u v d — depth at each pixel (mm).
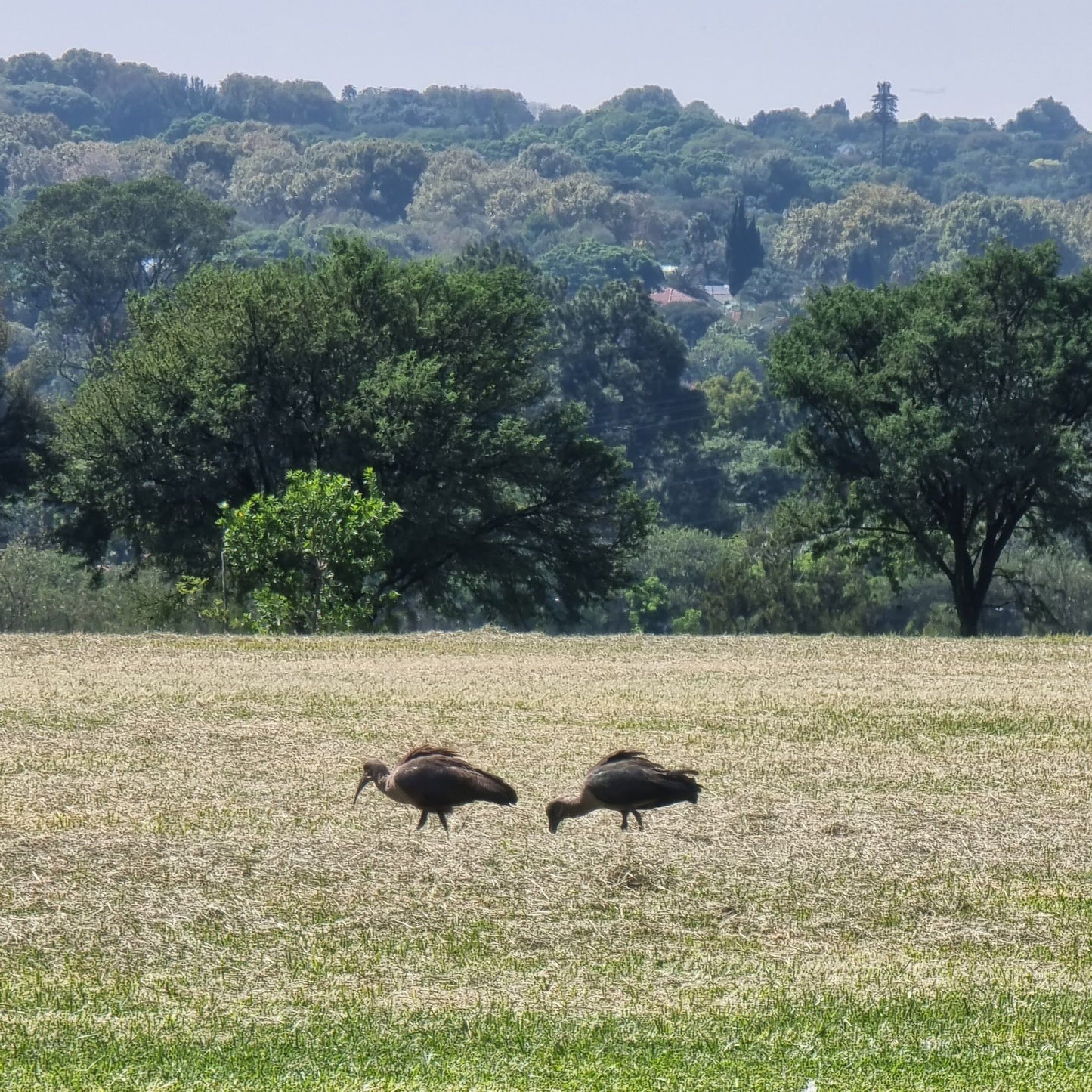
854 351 198500
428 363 172250
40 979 40938
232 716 79375
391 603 147750
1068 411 186375
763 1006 39031
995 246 186250
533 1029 37062
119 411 171875
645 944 44875
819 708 84500
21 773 65000
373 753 69625
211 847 53406
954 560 193625
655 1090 32500
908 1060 34625
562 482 186500
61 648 109312
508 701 85875
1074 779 66750
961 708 85188
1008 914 48250
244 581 139625
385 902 48188
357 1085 32781
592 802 37281
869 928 46719
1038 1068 34125
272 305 174375
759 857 53750
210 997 39688
